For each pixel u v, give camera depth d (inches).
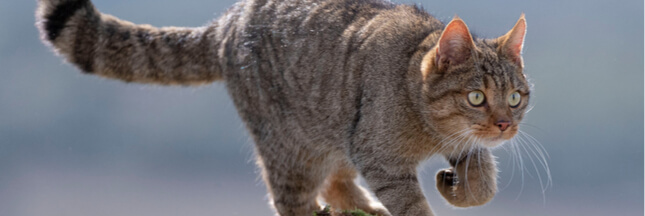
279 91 657.6
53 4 733.3
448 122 586.6
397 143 598.5
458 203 623.8
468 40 577.3
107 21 733.3
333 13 643.5
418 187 605.6
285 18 655.8
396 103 593.6
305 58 640.4
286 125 665.0
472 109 580.4
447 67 581.3
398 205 598.5
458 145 605.3
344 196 719.1
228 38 685.3
